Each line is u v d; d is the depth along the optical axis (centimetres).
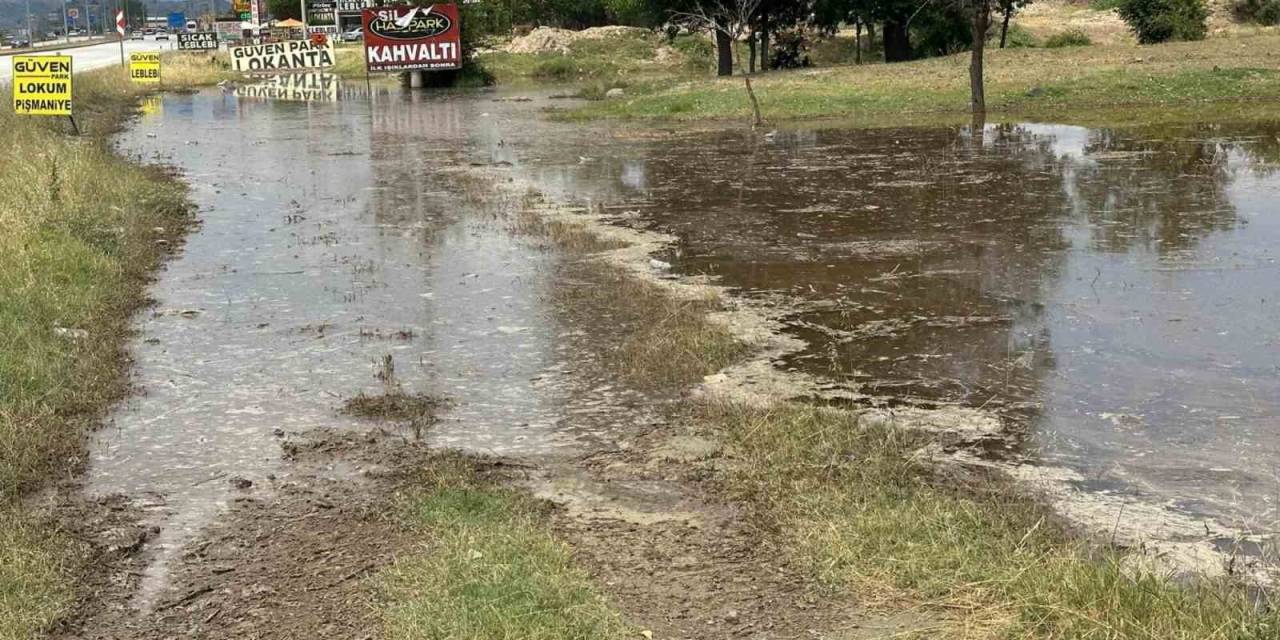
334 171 1844
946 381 735
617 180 1672
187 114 3088
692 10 3841
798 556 493
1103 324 852
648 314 902
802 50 4372
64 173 1387
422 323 898
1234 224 1212
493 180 1697
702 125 2514
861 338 834
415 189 1620
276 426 677
